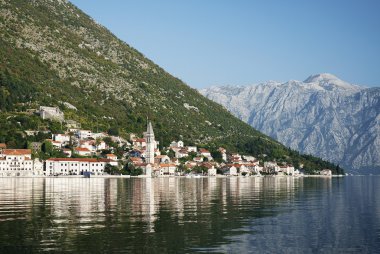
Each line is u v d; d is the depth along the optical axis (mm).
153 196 146125
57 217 95625
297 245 72312
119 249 68562
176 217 96688
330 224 90188
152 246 70312
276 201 134125
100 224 87312
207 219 94625
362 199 145375
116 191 168500
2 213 101375
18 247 69375
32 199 133000
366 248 70750
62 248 68938
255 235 78938
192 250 68500
